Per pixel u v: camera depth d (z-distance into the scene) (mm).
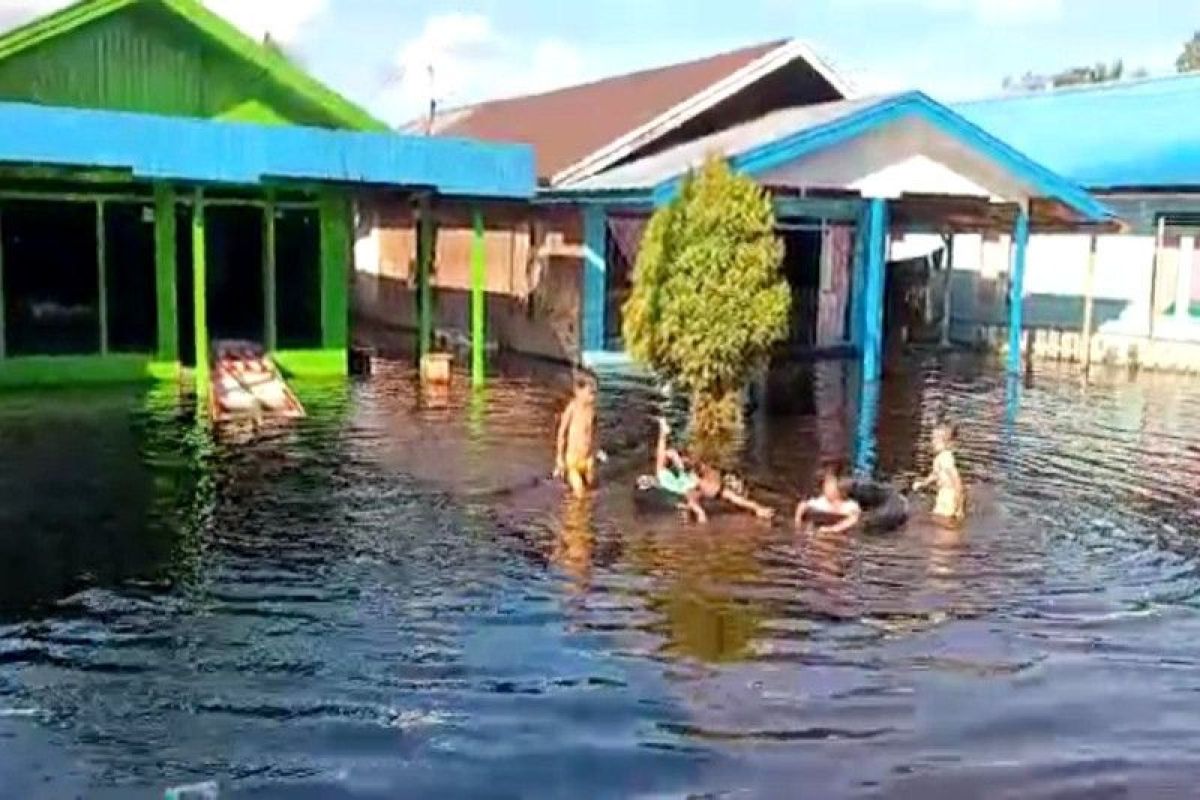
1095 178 27625
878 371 23500
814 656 9219
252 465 15164
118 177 20422
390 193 22219
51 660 8961
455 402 20156
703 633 9641
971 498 14156
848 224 27406
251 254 22219
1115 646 9555
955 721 8133
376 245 34500
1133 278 27391
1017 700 8484
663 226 16906
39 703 8234
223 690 8461
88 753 7520
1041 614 10242
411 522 12680
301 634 9516
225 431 17281
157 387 20844
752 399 19844
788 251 26953
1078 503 14031
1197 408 21047
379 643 9344
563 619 9906
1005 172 22906
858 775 7371
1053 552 12055
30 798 6961
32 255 20562
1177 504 14070
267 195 22141
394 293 33156
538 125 32500
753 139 22344
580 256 25016
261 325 22469
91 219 20875
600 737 7816
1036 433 18422
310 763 7422
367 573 11000
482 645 9328
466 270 29688
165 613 9945
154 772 7293
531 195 20594
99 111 17641
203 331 19422
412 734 7824
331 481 14383
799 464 15789
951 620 10047
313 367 22891
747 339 16875
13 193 20281
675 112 27375
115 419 18016
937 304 30359
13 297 20516
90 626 9648
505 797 7043
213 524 12539
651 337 17094
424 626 9711
